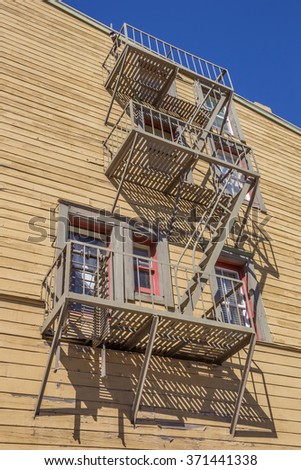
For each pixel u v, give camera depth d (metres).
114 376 7.01
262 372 8.59
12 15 11.02
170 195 10.08
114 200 9.20
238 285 8.15
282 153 14.34
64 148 9.32
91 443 6.22
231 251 10.26
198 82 13.25
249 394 8.15
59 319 6.18
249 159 13.06
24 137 8.96
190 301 7.72
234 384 8.09
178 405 7.27
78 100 10.41
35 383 6.34
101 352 7.09
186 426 7.09
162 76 11.33
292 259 11.33
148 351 6.67
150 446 6.59
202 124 12.23
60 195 8.58
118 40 12.38
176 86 12.85
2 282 7.02
